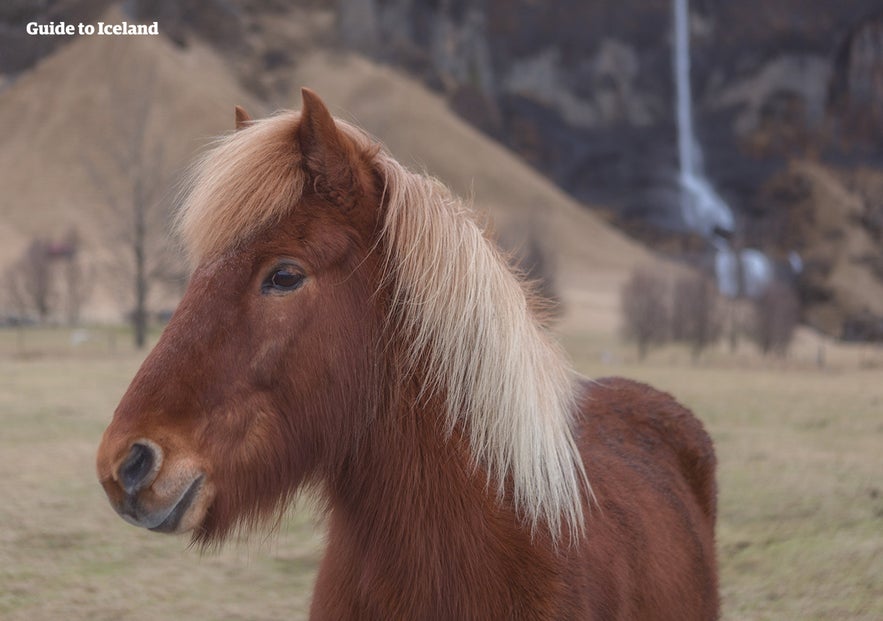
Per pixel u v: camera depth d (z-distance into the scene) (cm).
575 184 10369
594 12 10388
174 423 175
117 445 172
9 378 1410
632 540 220
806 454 796
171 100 7244
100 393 1219
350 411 191
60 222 5650
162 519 172
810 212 9631
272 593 458
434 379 195
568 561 192
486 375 194
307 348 184
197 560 509
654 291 2684
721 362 2161
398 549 192
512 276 210
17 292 3325
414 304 192
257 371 181
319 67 9775
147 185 2791
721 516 588
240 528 191
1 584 462
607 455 248
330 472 195
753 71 10319
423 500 192
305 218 188
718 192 10169
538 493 192
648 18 10338
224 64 9362
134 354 2064
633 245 8300
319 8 10581
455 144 9025
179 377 177
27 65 8425
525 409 194
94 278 3712
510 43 10638
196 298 183
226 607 437
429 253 194
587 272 6919
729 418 1030
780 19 10212
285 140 191
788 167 10094
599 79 10450
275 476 186
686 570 245
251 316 182
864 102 10331
